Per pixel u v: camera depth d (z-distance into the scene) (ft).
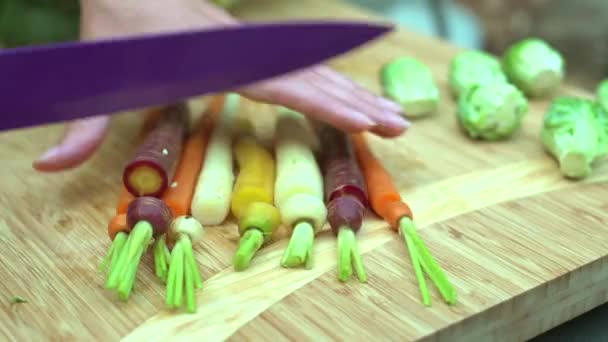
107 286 1.34
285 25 1.39
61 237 1.52
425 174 1.69
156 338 1.31
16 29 2.14
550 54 1.97
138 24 1.75
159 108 1.74
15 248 1.50
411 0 3.02
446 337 1.32
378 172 1.60
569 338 1.50
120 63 1.36
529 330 1.41
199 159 1.66
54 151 1.61
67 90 1.36
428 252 1.40
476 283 1.39
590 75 2.77
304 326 1.32
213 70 1.39
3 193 1.64
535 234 1.51
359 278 1.40
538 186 1.65
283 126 1.71
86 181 1.69
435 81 2.10
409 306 1.35
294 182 1.54
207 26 1.74
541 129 1.85
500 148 1.78
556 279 1.41
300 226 1.45
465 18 3.02
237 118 1.81
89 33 1.77
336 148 1.63
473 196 1.62
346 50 1.43
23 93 1.34
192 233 1.44
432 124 1.88
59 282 1.42
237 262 1.41
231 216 1.57
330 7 2.58
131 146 1.80
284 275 1.41
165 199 1.54
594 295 1.47
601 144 1.69
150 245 1.46
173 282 1.36
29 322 1.34
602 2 2.83
